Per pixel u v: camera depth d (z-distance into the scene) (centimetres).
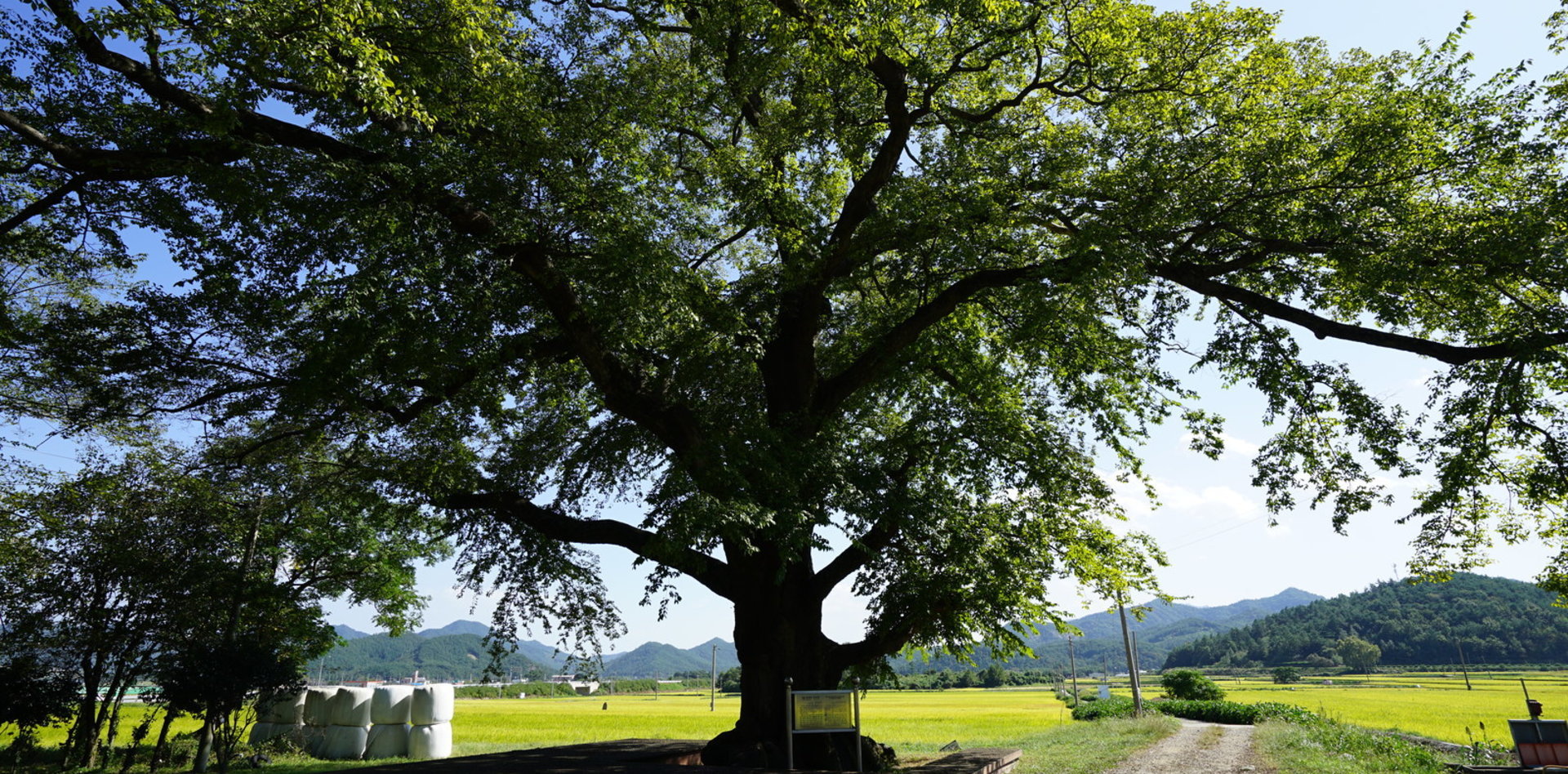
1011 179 1441
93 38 1004
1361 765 1485
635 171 1238
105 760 1928
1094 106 1534
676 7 1470
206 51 909
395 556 2483
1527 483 1431
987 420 1661
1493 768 1339
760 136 1568
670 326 1290
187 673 1742
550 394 1689
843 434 1736
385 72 1022
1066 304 1462
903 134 1534
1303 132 1327
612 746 1725
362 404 1409
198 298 1238
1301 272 1454
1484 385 1311
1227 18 1376
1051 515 1683
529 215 1178
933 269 1544
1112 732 2536
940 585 1389
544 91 1210
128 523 1877
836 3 1327
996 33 1402
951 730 3603
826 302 1669
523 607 1636
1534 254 1130
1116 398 1847
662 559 1234
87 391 1439
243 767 2011
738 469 1241
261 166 1064
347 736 2383
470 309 1172
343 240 1077
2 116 1024
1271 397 1471
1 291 1433
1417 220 1266
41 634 1831
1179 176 1323
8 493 1839
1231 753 1789
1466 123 1224
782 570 1212
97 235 1219
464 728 3669
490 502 1527
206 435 1409
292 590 2278
